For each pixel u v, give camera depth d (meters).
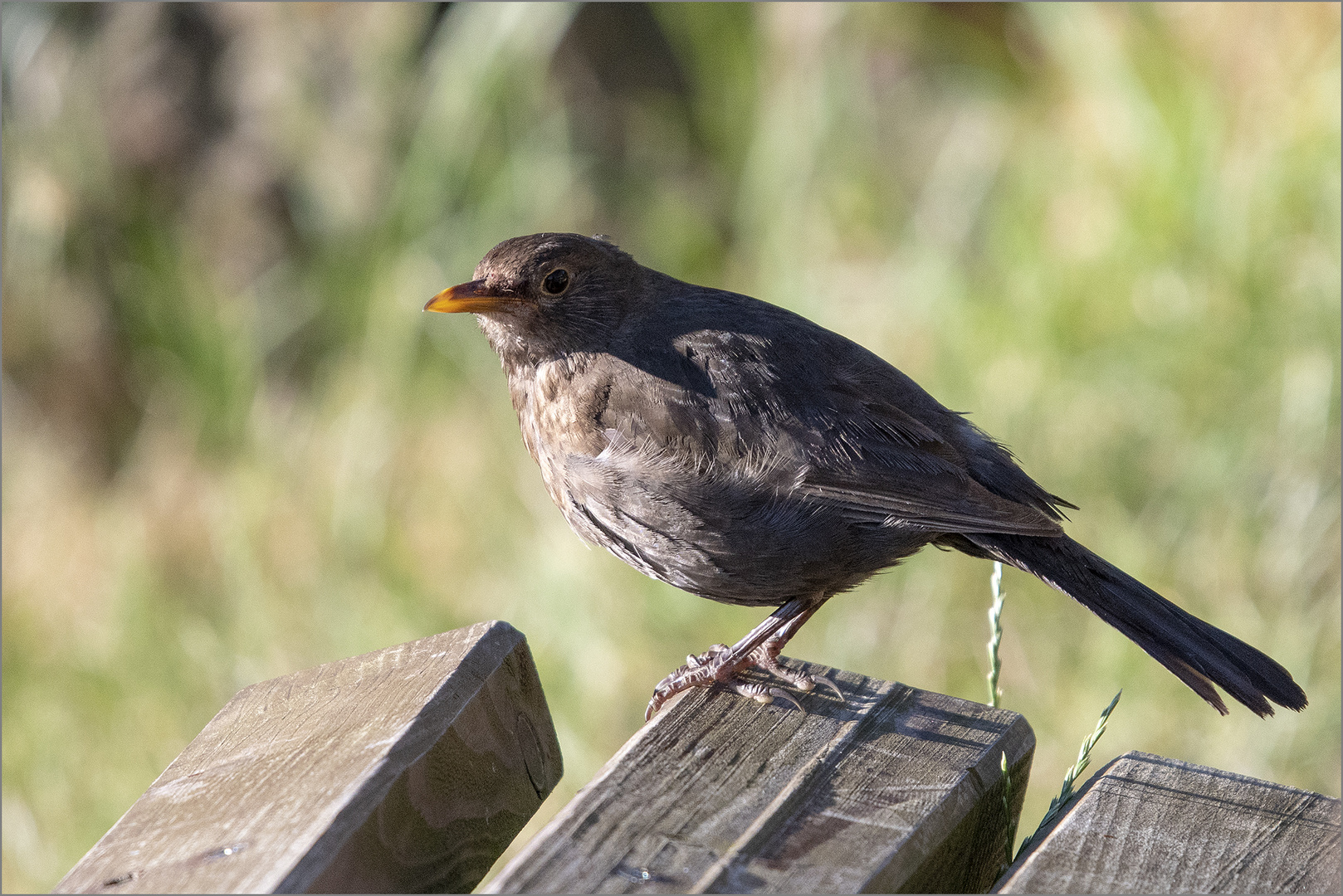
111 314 16.27
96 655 12.64
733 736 4.98
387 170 16.02
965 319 12.98
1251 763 9.84
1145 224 12.69
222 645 12.40
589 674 11.09
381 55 16.09
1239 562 10.91
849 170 15.50
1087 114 14.50
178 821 4.67
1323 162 12.38
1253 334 11.87
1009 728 5.09
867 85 16.08
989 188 15.02
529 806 5.30
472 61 14.65
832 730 5.02
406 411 14.23
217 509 13.99
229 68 16.53
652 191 16.22
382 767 4.57
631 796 4.65
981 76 16.08
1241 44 13.53
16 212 16.19
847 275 14.68
